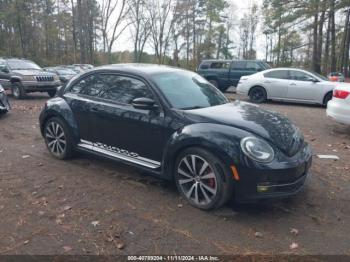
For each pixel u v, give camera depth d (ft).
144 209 13.26
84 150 17.49
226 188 12.51
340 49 130.11
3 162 18.58
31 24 178.81
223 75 61.05
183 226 12.06
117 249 10.68
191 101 15.24
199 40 173.17
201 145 12.82
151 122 14.47
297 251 10.74
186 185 13.79
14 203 13.66
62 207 13.34
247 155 12.11
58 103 18.40
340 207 13.70
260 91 46.83
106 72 17.08
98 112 16.44
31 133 25.54
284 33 102.89
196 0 165.48
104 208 13.30
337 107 24.95
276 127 13.61
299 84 43.78
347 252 10.75
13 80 46.26
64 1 136.26
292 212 13.23
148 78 15.35
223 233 11.66
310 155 14.12
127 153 15.76
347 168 18.30
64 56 199.62
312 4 91.35
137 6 141.08
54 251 10.55
